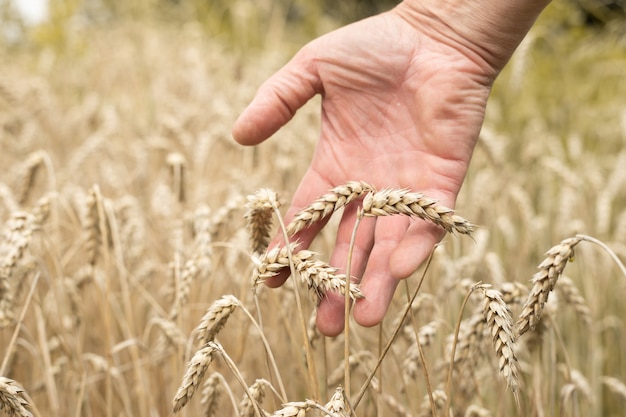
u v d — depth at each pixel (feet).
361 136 2.77
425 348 3.16
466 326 2.61
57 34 9.50
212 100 6.37
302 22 10.72
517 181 5.70
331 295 2.48
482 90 2.75
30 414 2.15
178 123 5.31
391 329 3.14
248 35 10.49
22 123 5.48
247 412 2.35
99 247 3.07
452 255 3.95
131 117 7.06
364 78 2.73
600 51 7.72
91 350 3.59
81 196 3.64
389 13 2.83
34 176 3.38
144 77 8.76
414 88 2.73
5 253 2.73
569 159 7.04
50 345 3.27
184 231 3.65
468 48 2.72
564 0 7.27
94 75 8.86
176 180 3.57
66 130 6.19
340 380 3.03
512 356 2.16
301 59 2.80
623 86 7.89
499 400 2.96
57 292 3.17
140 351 3.49
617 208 5.76
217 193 4.49
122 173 5.18
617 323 4.12
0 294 2.74
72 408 3.12
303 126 5.81
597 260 4.34
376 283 2.48
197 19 10.98
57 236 3.23
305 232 2.64
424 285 3.33
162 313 3.14
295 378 3.27
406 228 2.54
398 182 2.73
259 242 2.59
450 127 2.68
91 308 3.59
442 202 2.67
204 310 3.28
